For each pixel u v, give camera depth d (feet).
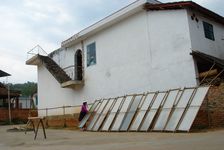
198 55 44.14
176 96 39.37
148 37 51.83
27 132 53.98
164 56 49.08
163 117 38.55
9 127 73.36
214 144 20.01
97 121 50.47
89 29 63.57
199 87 37.40
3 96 110.32
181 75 46.32
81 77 68.80
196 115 34.45
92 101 63.00
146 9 52.16
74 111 67.26
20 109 104.27
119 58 57.57
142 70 52.39
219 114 38.63
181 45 47.11
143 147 21.59
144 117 41.70
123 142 27.73
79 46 68.80
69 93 69.67
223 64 43.62
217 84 41.55
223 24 58.65
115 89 57.72
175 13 48.57
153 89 50.01
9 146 31.86
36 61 78.79
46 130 57.88
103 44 61.87
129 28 55.93
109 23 59.21
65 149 24.47
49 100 75.77
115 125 45.65
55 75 69.62
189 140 24.64
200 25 50.26
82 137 38.22
